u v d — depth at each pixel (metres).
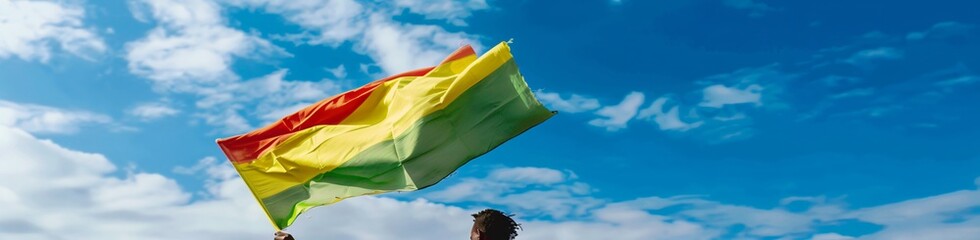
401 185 7.83
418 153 7.65
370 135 7.98
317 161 8.10
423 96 7.79
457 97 7.55
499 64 7.42
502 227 5.32
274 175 8.27
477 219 5.37
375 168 7.82
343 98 8.44
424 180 7.70
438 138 7.60
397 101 8.06
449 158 7.61
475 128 7.53
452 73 8.05
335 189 8.12
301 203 8.24
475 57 8.12
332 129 8.23
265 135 8.41
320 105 8.43
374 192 7.93
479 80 7.47
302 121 8.48
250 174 8.29
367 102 8.42
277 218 8.22
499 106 7.48
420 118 7.68
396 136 7.81
